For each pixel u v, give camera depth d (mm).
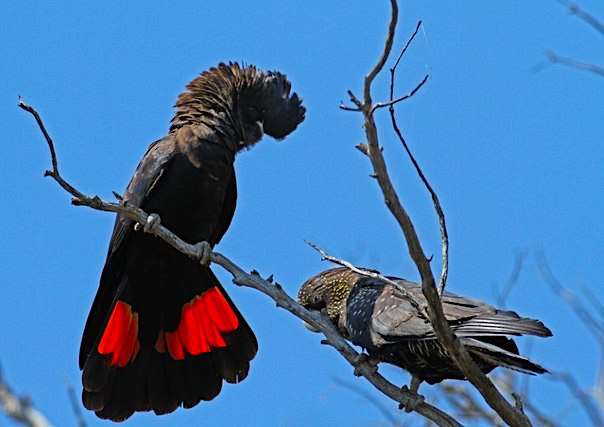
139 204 12133
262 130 13023
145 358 12711
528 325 9820
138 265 12352
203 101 12891
